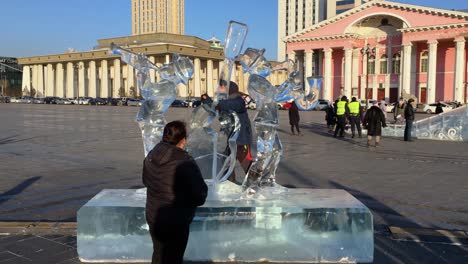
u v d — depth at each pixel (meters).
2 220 6.00
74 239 5.21
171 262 3.46
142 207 4.53
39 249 4.90
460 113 18.11
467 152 13.80
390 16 57.25
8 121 27.72
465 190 7.91
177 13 137.75
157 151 3.42
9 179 8.70
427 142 17.20
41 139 16.67
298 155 12.80
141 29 139.75
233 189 5.14
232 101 6.07
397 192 7.75
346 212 4.50
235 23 5.43
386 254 4.77
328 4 122.12
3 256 4.68
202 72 75.25
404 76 55.97
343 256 4.51
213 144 5.36
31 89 94.62
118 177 8.95
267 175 5.31
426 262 4.56
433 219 6.12
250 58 5.43
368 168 10.41
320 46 62.25
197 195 3.34
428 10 53.56
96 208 4.52
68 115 36.03
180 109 49.31
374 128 15.20
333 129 21.12
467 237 5.24
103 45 86.50
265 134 5.14
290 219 4.51
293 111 19.53
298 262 4.53
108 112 42.47
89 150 13.30
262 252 4.53
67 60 86.94
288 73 5.57
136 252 4.54
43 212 6.39
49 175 9.13
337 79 64.00
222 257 4.53
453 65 55.28
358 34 60.16
